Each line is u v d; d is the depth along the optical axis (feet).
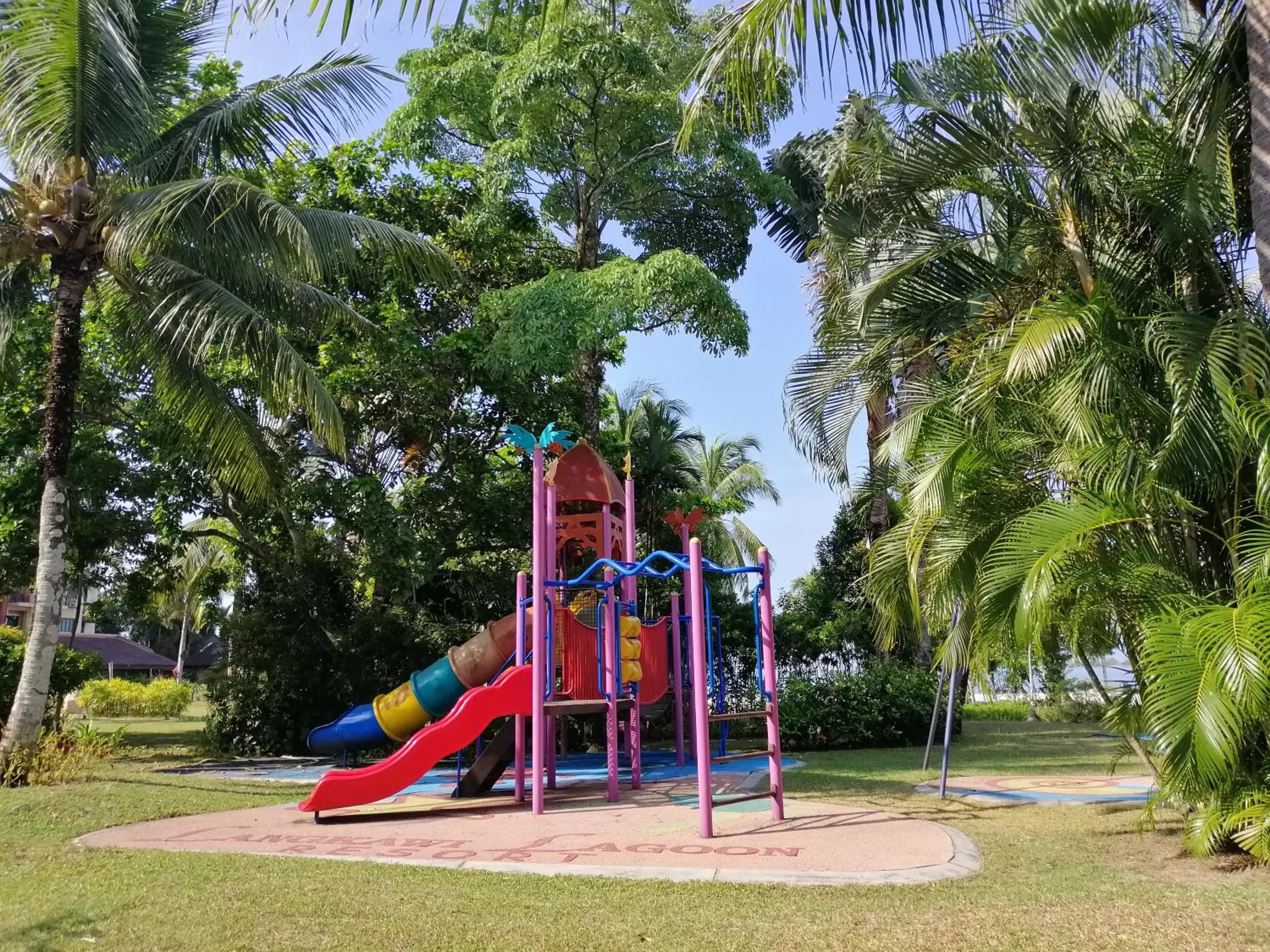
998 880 18.78
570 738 58.95
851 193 31.96
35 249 36.68
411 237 42.04
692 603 26.14
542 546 31.65
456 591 61.57
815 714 57.21
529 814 30.01
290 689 54.85
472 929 15.21
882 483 39.63
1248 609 18.28
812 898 17.25
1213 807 20.56
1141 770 41.52
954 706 45.85
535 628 31.07
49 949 14.17
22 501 49.21
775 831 25.21
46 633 36.42
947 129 25.91
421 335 57.36
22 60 33.78
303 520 55.21
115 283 39.11
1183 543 23.29
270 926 15.37
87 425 53.52
